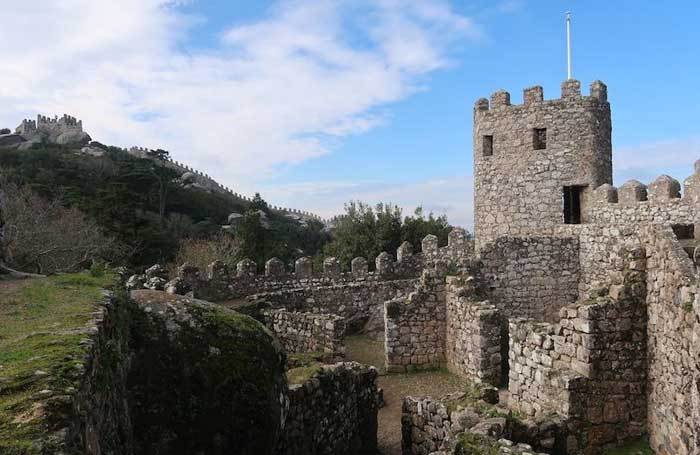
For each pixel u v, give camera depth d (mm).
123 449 4738
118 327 5453
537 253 19094
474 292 16312
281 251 42875
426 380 15703
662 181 17688
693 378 7520
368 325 23328
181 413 5586
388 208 41531
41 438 2691
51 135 92500
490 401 9656
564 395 9211
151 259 37188
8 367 3424
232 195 92125
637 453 8938
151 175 56500
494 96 22656
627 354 9289
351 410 10383
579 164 21281
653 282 9070
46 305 5543
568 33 22047
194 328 6133
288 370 10273
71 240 28938
